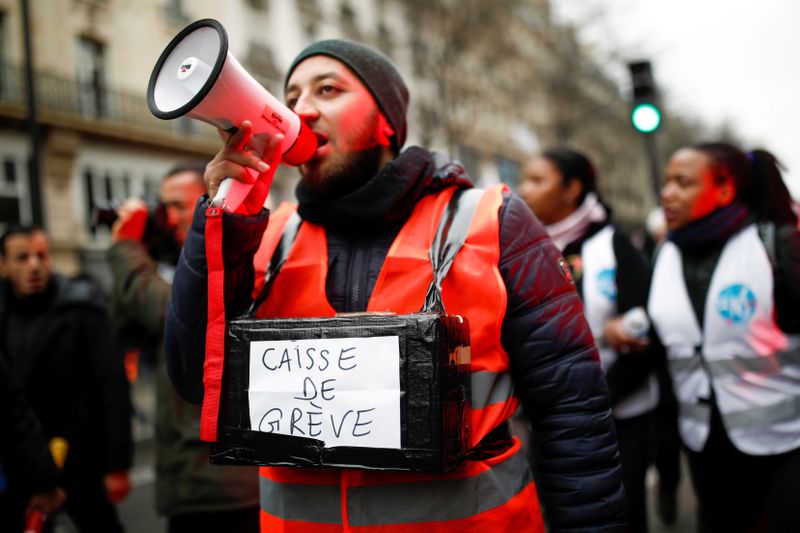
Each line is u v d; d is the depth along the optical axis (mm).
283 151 1257
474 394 1281
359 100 1382
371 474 1255
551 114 23328
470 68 22125
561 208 3059
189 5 18094
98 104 16078
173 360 1347
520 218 1372
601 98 23062
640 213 43938
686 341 2316
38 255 3121
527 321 1325
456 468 1239
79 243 15406
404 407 1117
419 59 19656
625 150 38094
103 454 3180
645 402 2629
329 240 1427
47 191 15008
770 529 2064
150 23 17250
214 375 1226
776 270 2135
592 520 1298
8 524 2447
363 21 23719
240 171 1206
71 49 15664
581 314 1389
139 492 5805
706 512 2314
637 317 2404
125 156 16719
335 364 1167
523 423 2902
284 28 20188
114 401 3127
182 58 1180
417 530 1237
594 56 20578
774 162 2277
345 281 1374
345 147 1368
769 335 2141
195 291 1270
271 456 1201
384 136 1439
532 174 3098
